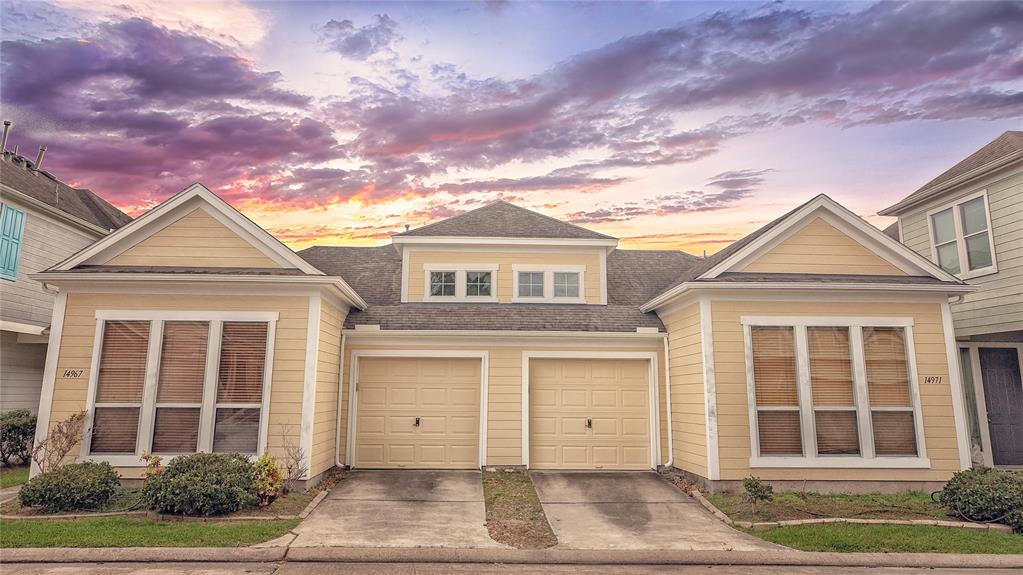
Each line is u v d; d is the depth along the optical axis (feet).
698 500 30.83
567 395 39.37
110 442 30.78
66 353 31.55
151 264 33.35
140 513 25.52
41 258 47.83
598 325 39.83
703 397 32.99
